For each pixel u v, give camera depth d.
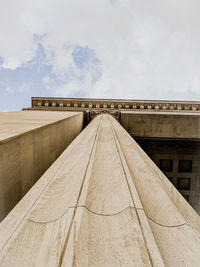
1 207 4.22
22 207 2.85
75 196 2.83
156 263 1.83
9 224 2.46
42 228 2.33
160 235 2.31
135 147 5.99
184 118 18.52
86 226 2.25
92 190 3.06
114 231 2.21
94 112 20.17
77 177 3.54
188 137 18.38
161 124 18.72
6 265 1.83
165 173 21.72
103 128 8.90
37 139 6.25
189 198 22.02
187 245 2.18
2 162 4.29
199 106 26.67
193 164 21.34
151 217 2.61
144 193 3.18
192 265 1.92
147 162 4.73
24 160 5.32
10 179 4.59
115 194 3.00
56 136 8.41
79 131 16.14
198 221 2.83
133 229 2.23
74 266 1.72
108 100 26.88
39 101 26.73
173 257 2.00
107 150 5.23
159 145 21.12
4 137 4.54
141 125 19.02
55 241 2.06
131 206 2.62
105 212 2.59
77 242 1.97
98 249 1.95
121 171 3.72
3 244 2.09
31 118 9.51
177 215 2.68
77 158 4.71
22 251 1.97
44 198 3.03
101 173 3.76
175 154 21.12
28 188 5.54
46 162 7.09
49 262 1.81
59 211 2.66
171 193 3.41
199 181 21.48
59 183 3.52
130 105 26.78
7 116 10.25
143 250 1.95
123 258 1.86
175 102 26.67
